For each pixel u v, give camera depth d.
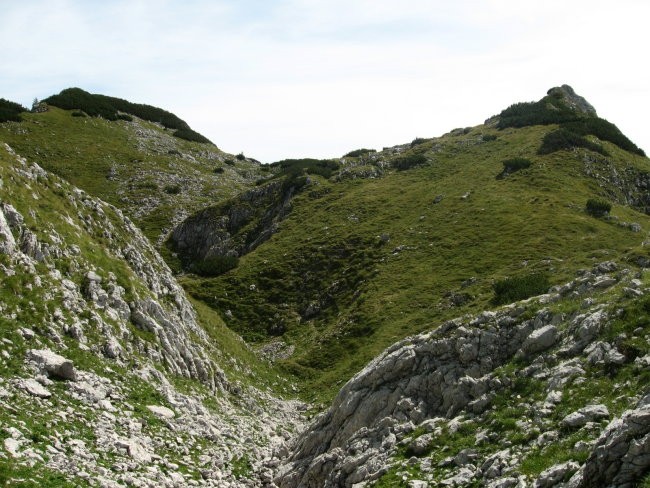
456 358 27.16
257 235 105.94
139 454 22.89
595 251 62.00
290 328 72.94
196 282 87.56
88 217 40.88
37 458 18.50
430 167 108.81
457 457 21.06
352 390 29.55
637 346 21.20
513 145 106.69
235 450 29.62
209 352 45.59
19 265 29.92
